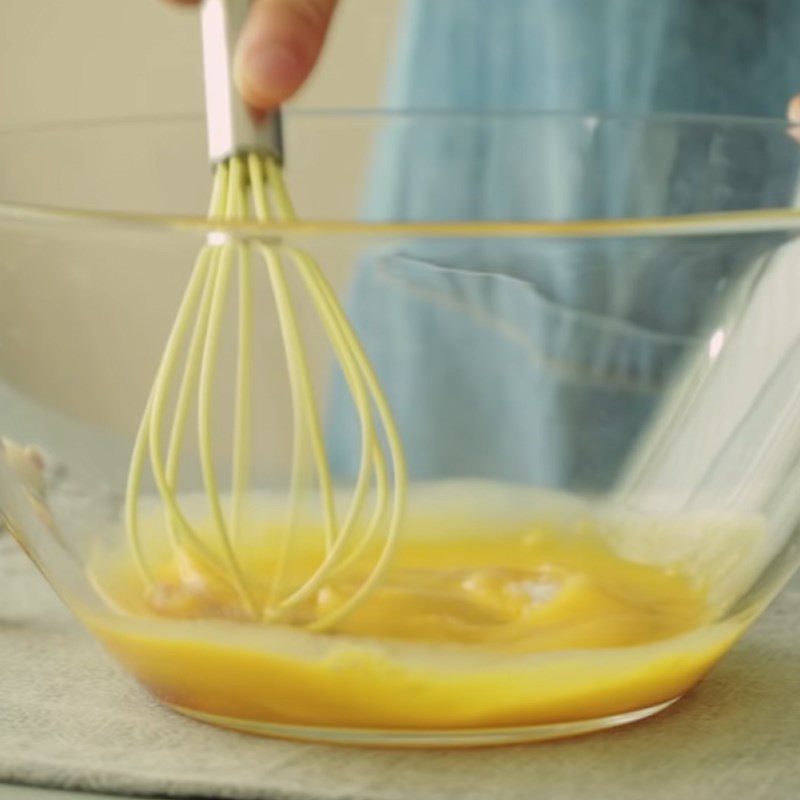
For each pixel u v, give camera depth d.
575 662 0.64
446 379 0.63
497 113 0.86
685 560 0.66
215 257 0.63
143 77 1.75
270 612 0.64
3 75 1.78
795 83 0.99
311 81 1.63
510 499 0.67
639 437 0.64
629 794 0.63
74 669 0.71
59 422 0.66
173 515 0.65
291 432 0.64
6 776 0.64
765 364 0.64
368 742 0.65
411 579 0.66
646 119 0.83
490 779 0.64
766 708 0.69
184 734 0.66
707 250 0.62
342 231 0.61
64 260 0.64
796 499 0.66
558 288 0.62
